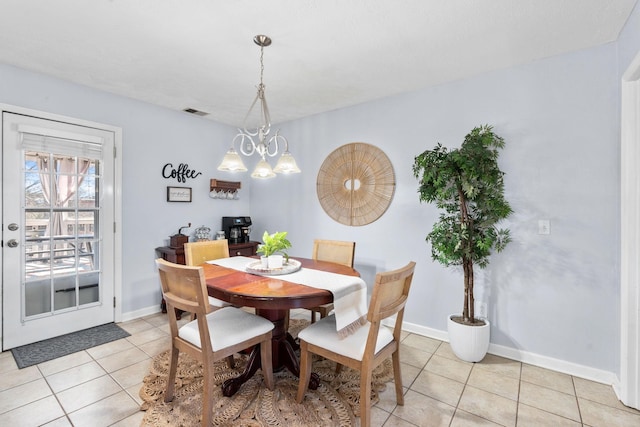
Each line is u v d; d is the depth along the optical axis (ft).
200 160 12.12
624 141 6.05
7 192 7.88
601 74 6.75
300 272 7.02
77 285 9.14
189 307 5.19
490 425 5.43
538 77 7.44
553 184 7.26
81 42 6.77
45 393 6.17
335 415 5.58
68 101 8.77
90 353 7.81
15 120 7.93
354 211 10.54
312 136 11.74
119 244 9.89
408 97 9.41
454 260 7.71
